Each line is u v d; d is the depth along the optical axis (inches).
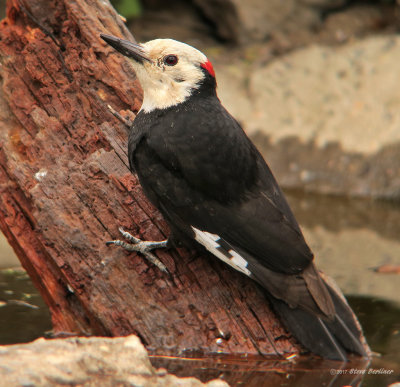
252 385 297.7
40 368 222.5
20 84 365.4
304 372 308.5
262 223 305.9
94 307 329.4
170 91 323.6
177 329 325.4
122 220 331.9
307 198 622.5
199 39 847.7
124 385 228.2
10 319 365.1
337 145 647.8
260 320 326.0
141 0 879.7
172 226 316.2
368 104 676.7
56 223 329.7
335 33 826.8
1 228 369.7
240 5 825.5
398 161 628.4
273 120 673.6
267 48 812.6
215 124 314.7
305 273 308.7
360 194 629.0
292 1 842.2
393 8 855.1
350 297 404.8
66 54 366.6
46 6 370.6
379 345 338.6
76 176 334.3
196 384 243.0
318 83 708.0
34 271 361.4
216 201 307.7
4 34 373.4
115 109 358.6
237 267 305.6
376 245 506.0
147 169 314.2
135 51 325.7
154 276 328.5
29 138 356.8
